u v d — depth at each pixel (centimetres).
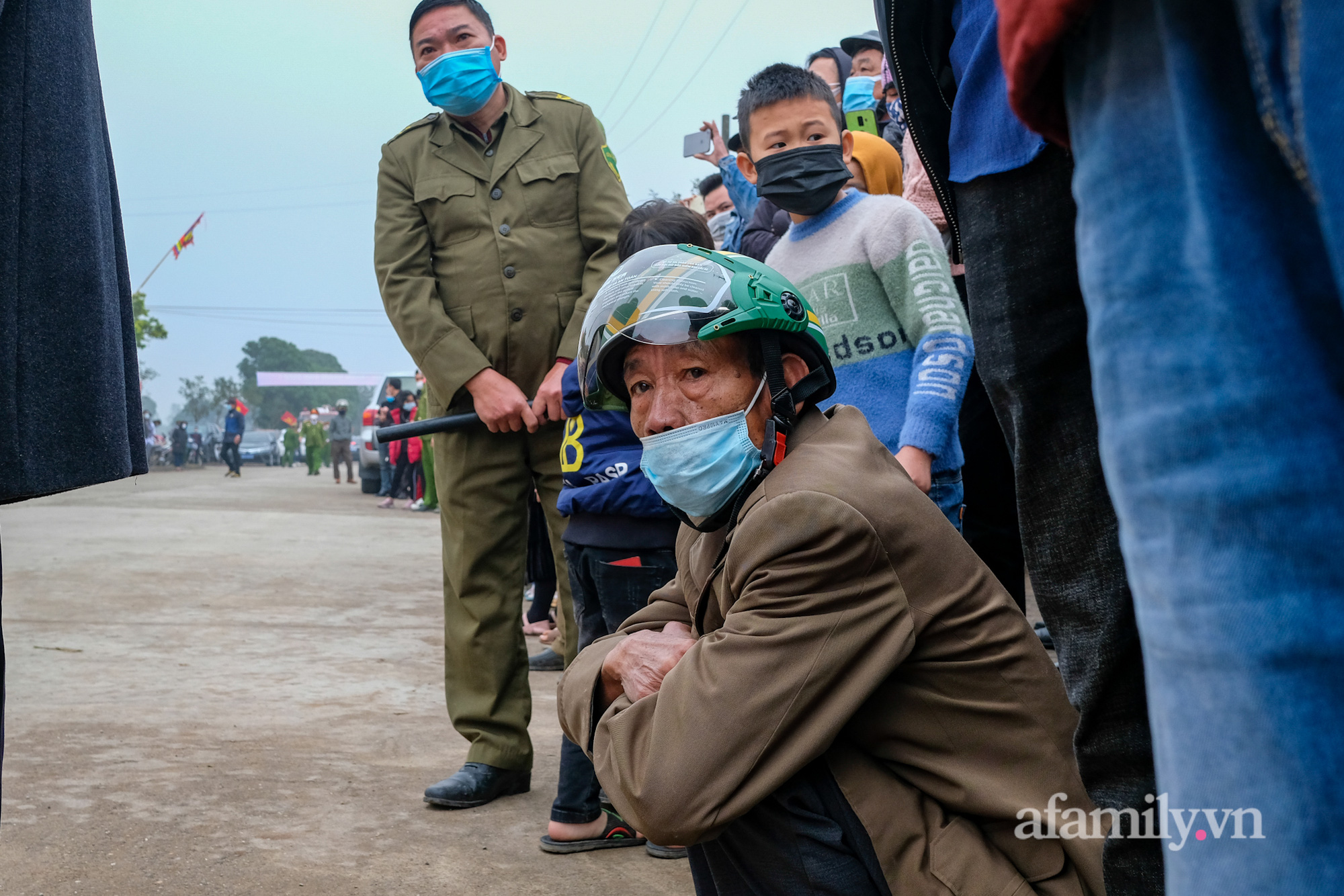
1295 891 62
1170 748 70
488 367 287
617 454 240
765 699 127
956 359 226
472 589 286
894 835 131
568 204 297
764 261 344
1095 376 76
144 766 294
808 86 247
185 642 472
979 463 295
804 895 132
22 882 215
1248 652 63
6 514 1123
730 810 127
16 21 127
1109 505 120
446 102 289
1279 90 62
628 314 146
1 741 134
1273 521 63
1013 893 126
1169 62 70
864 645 128
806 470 135
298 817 259
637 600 241
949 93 141
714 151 402
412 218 300
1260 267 66
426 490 1323
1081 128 78
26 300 127
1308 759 62
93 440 133
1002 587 142
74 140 132
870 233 240
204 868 225
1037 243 123
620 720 137
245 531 991
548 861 237
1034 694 135
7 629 490
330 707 367
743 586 135
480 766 278
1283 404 64
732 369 144
